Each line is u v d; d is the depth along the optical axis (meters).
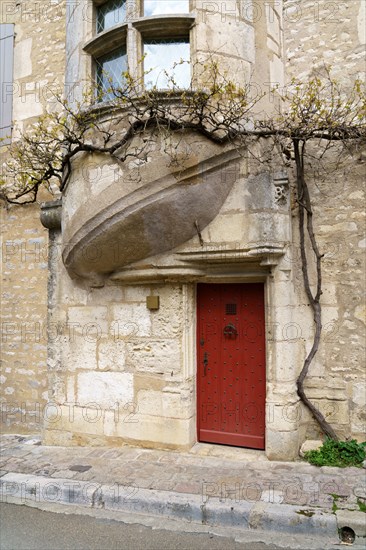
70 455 4.10
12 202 5.47
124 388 4.26
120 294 4.32
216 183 3.69
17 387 5.46
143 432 4.15
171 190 3.58
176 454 3.96
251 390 4.10
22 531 2.91
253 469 3.55
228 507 2.93
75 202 4.01
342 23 4.07
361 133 3.64
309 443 3.78
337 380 3.80
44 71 5.69
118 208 3.67
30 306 5.47
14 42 5.94
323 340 3.85
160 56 3.92
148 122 3.56
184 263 3.88
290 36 4.26
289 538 2.74
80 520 3.05
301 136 3.67
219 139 3.60
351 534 2.70
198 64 3.68
